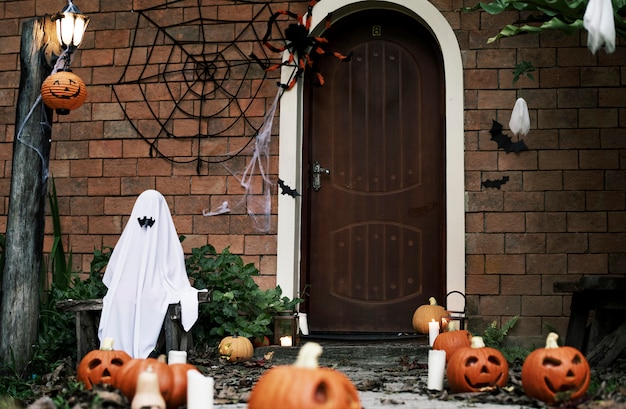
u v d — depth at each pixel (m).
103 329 5.44
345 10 6.98
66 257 7.09
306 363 3.00
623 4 5.19
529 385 3.93
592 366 5.09
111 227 7.07
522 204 6.55
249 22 7.03
